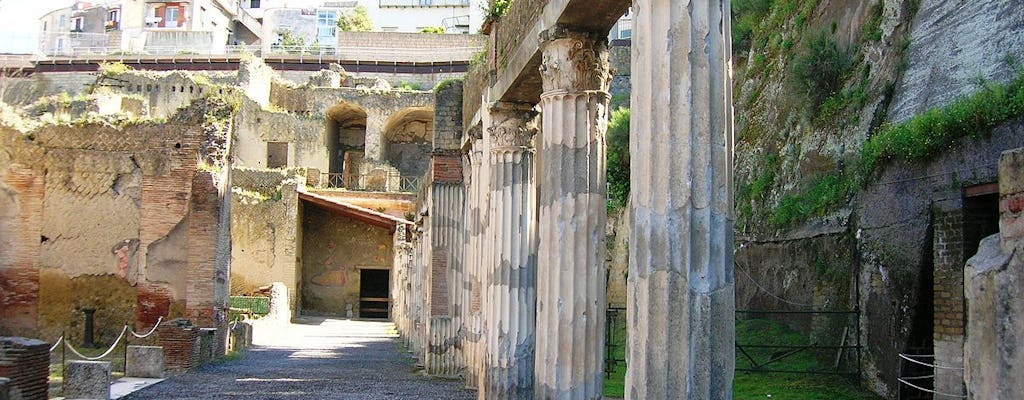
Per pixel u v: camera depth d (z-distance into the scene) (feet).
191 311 81.97
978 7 46.62
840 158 55.21
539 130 50.44
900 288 44.32
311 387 64.49
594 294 36.73
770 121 70.23
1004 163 16.49
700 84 24.76
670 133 24.70
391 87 238.89
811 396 45.98
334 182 219.00
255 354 92.32
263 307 151.64
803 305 56.39
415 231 104.42
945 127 41.06
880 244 46.83
